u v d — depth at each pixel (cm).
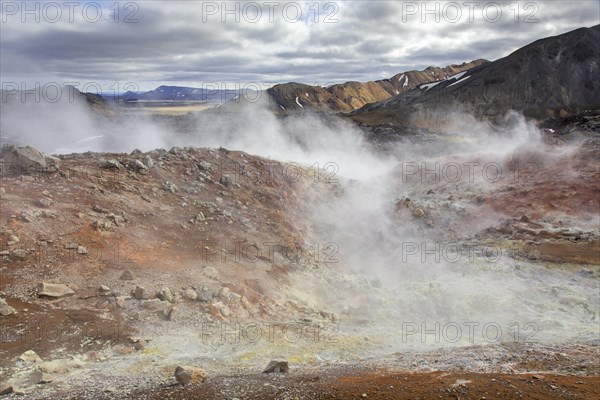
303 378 910
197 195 1989
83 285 1231
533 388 866
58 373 910
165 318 1184
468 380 898
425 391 841
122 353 1019
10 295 1135
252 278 1524
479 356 1124
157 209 1745
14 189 1551
